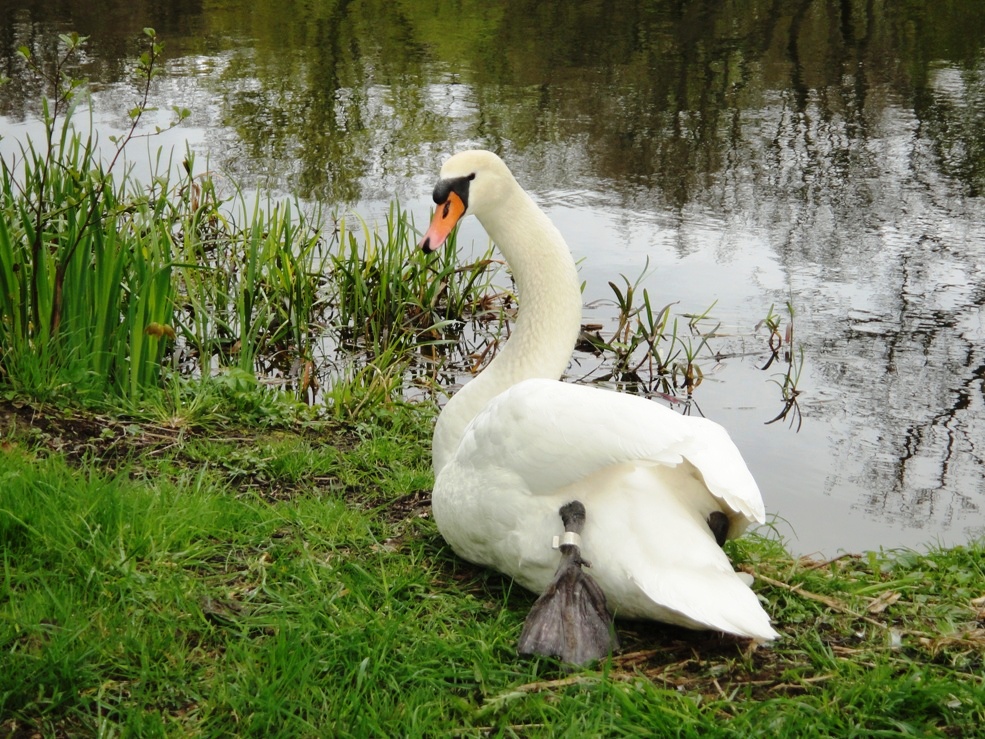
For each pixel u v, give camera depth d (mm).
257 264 4559
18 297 3430
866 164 6566
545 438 2469
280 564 2641
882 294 4855
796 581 2721
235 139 6695
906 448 3730
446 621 2547
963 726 2305
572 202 5895
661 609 2402
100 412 3338
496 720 2293
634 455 2389
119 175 5754
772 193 6105
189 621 2449
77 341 3461
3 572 2527
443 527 2691
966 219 5711
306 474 3164
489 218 3002
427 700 2320
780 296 4832
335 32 9883
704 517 2533
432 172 6211
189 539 2688
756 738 2248
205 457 3168
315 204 5656
